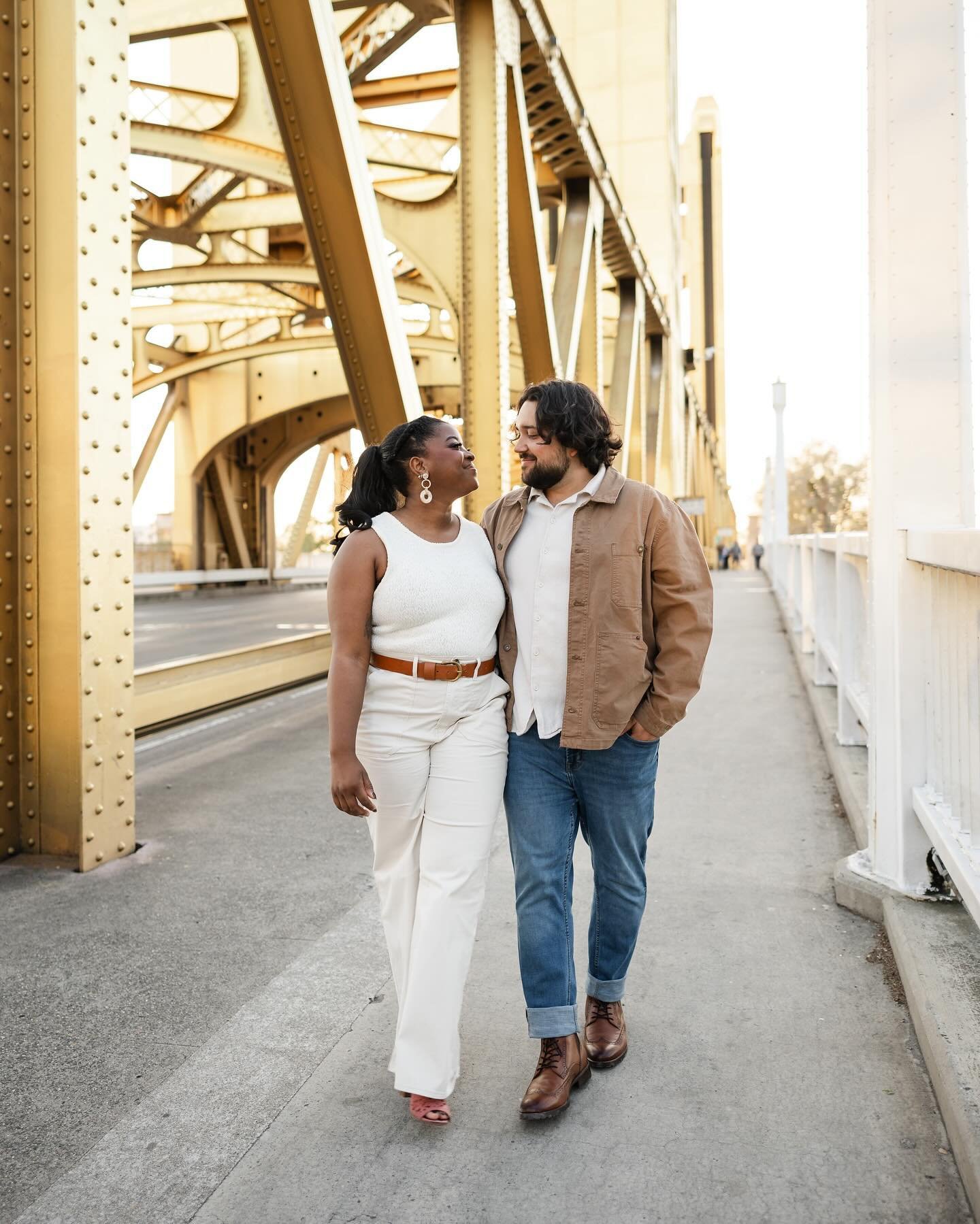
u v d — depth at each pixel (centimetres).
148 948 329
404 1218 192
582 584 230
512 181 1079
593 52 4628
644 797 242
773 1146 212
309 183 644
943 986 256
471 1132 221
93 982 303
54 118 394
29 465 406
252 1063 253
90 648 408
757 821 462
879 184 331
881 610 340
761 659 1017
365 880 395
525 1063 252
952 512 321
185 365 2995
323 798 526
